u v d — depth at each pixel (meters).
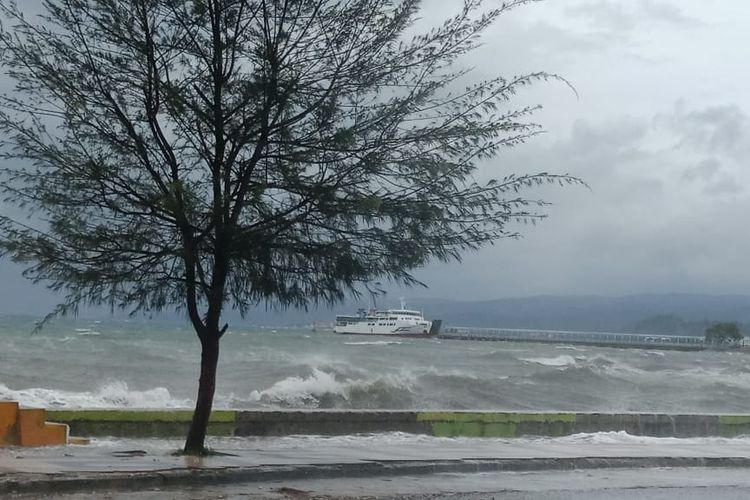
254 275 12.01
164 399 26.72
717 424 19.91
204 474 10.59
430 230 11.85
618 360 82.25
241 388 32.50
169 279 12.05
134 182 11.59
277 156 11.69
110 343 60.31
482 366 58.69
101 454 11.99
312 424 16.39
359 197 11.59
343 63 11.84
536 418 18.20
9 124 11.23
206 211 11.60
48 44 11.45
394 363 56.62
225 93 11.68
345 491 10.57
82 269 11.57
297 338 102.81
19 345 53.19
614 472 13.50
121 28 11.49
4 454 11.52
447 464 12.60
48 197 11.29
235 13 11.48
